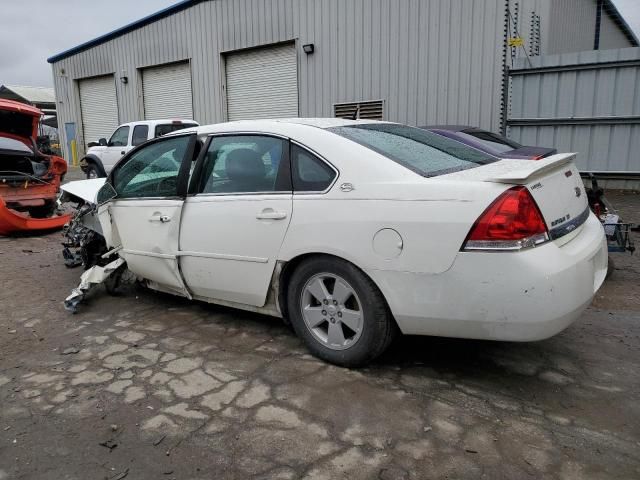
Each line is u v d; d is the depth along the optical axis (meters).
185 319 4.20
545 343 3.59
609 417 2.68
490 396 2.90
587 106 10.18
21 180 8.23
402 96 12.63
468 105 11.70
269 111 15.70
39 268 5.98
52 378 3.23
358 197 2.98
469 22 11.41
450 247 2.67
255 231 3.41
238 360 3.41
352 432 2.58
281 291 3.46
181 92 18.27
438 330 2.85
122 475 2.31
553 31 13.24
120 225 4.38
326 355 3.27
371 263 2.91
